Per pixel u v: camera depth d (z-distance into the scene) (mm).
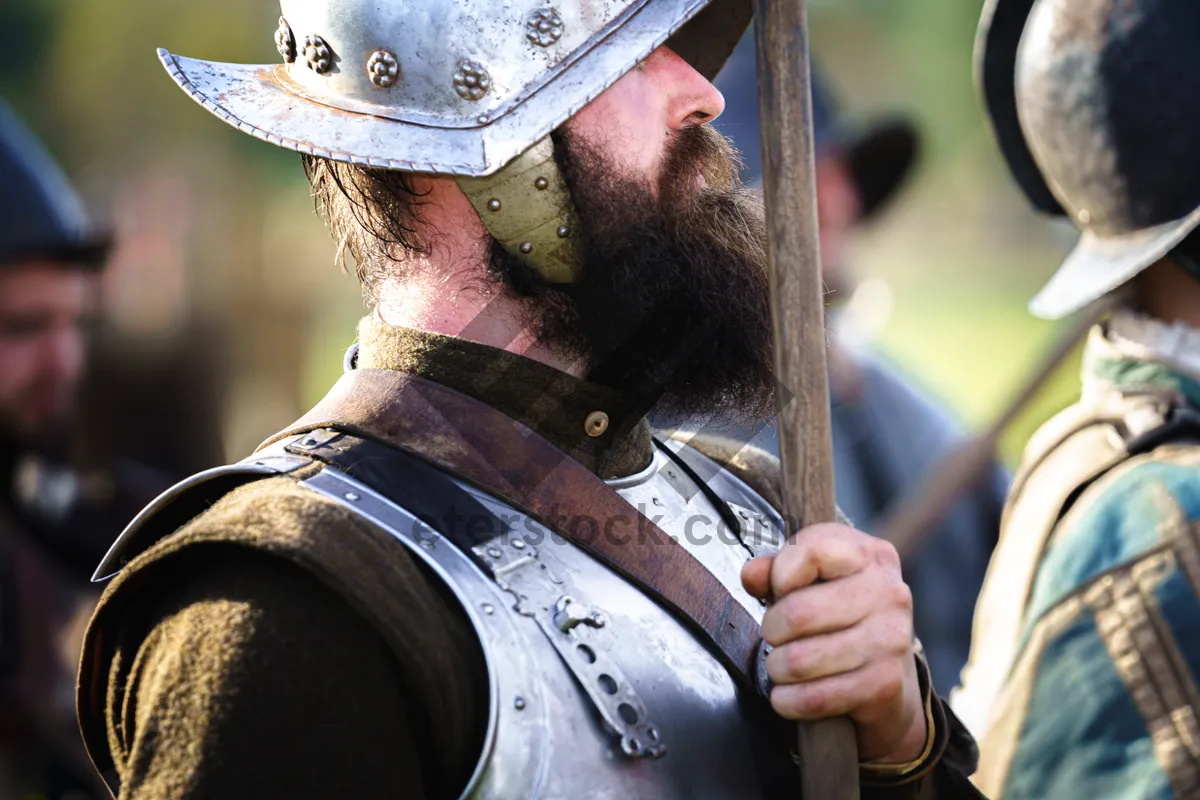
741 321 2416
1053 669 2869
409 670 2004
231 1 17875
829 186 5793
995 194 25719
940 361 19016
